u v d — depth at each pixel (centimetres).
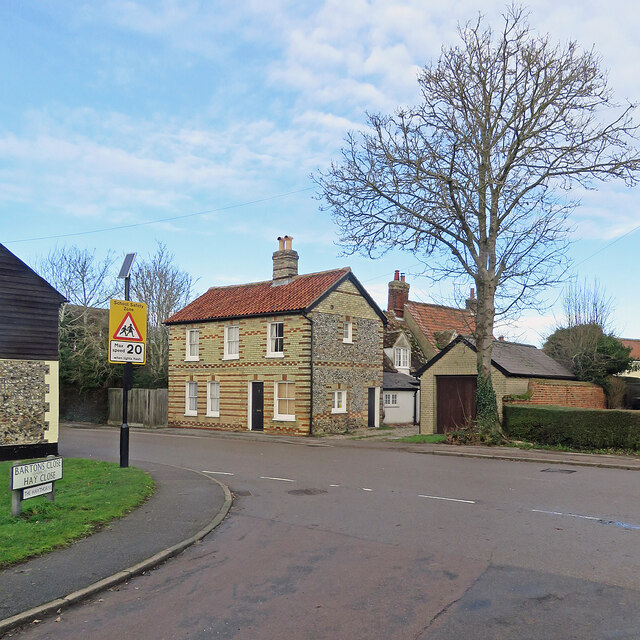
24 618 567
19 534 816
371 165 2012
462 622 547
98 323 3856
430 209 1969
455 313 2502
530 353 2678
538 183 1959
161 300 4066
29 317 1689
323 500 1130
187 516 982
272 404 2838
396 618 561
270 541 844
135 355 1452
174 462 1725
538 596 607
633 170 1880
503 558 735
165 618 577
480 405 2055
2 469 1405
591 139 1889
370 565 718
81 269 3872
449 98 1997
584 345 2894
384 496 1154
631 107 1867
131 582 684
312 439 2508
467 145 1978
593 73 1881
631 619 547
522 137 1914
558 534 845
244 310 3008
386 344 3841
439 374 2495
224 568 726
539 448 1912
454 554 755
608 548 772
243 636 532
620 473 1434
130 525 918
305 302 2767
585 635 516
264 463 1698
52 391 1714
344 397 2917
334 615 572
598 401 2673
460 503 1073
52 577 676
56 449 1714
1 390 1625
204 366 3156
